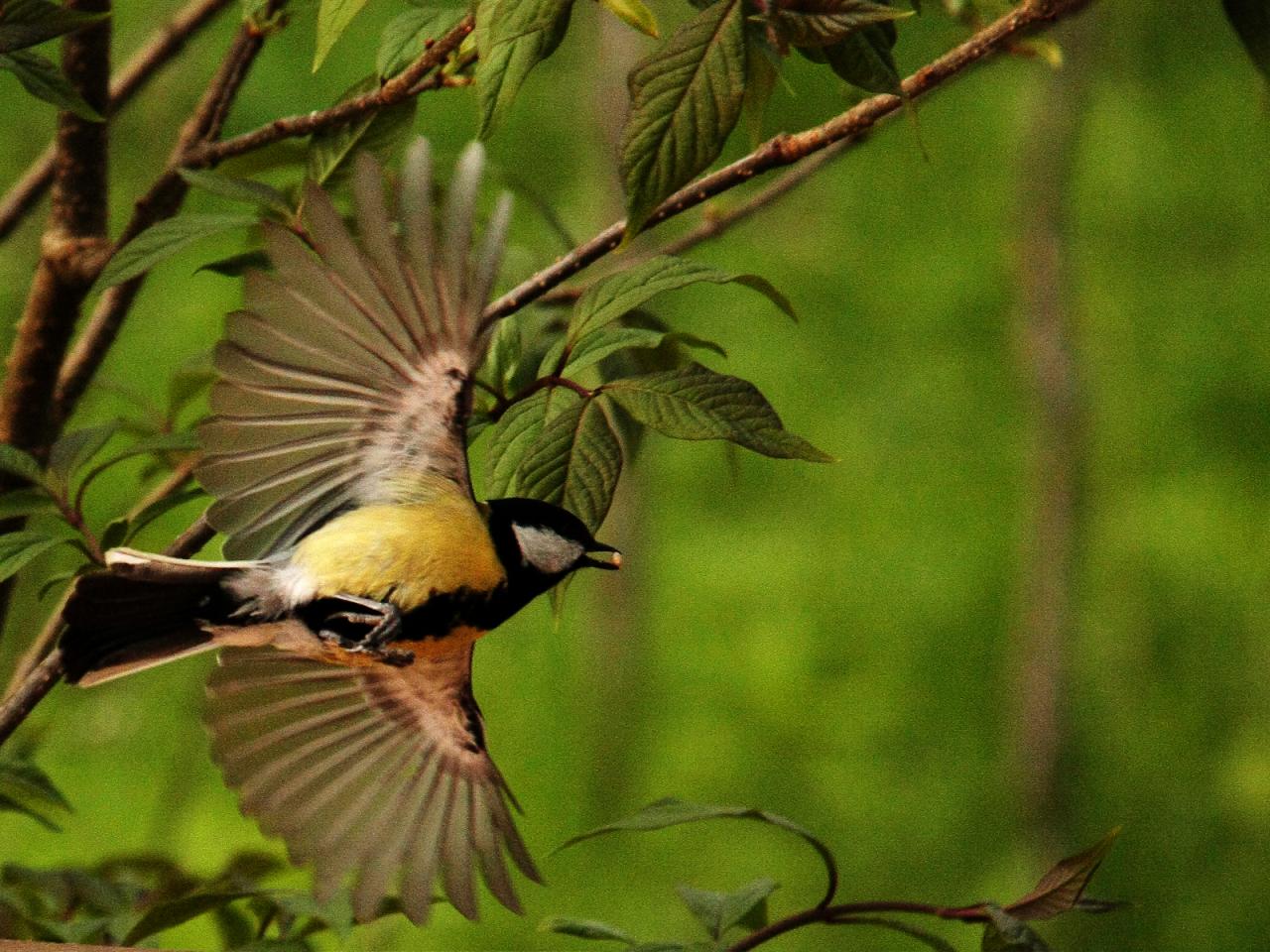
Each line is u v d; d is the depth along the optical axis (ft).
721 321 66.23
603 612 61.72
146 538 48.88
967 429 64.80
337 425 12.21
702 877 60.13
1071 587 58.49
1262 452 64.69
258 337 11.81
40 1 12.99
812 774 62.13
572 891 59.16
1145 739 62.23
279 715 13.42
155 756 48.85
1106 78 63.57
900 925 13.96
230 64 17.81
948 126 64.28
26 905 18.52
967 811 60.59
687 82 12.17
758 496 66.49
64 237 17.51
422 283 11.59
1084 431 59.41
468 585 12.60
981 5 17.71
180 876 18.62
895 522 65.00
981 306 63.87
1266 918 58.85
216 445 12.09
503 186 20.54
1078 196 64.34
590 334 13.84
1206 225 65.31
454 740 13.66
